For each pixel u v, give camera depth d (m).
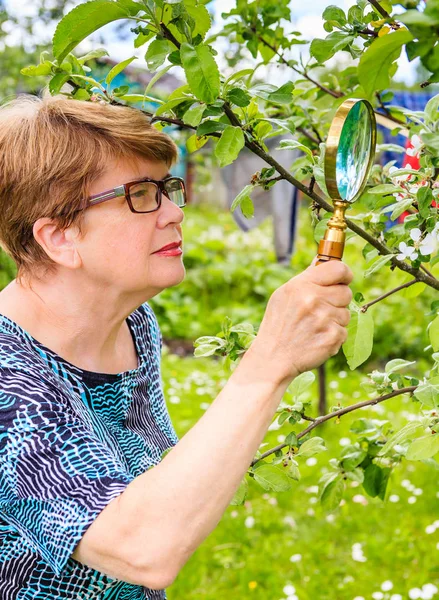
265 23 1.90
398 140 3.02
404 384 1.47
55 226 1.25
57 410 1.13
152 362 1.59
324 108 2.13
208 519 1.01
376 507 3.77
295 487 4.04
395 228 1.45
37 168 1.22
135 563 1.01
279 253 5.16
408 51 0.94
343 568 3.30
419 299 7.09
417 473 4.14
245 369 1.05
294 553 3.41
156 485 1.01
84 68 1.39
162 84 7.47
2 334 1.26
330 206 1.33
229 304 8.31
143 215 1.26
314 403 5.27
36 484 1.08
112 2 1.11
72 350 1.35
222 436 1.01
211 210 14.27
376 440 1.66
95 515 1.03
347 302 1.04
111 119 1.24
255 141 1.29
